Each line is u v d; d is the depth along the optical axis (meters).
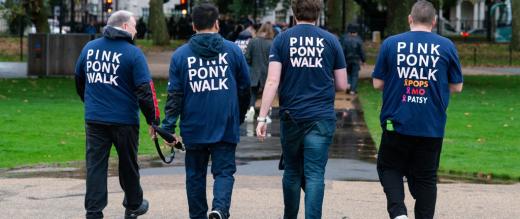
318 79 8.80
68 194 11.32
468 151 16.14
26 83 31.11
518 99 27.44
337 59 8.91
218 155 8.86
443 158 15.26
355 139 17.47
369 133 18.44
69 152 15.75
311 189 8.69
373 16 78.25
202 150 8.93
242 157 14.94
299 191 9.09
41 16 45.44
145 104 9.02
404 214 8.57
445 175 13.52
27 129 18.61
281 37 8.85
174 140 8.93
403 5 52.19
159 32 66.88
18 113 21.61
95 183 9.15
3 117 20.64
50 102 24.64
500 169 14.05
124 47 9.08
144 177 12.70
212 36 8.82
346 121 20.75
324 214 10.12
